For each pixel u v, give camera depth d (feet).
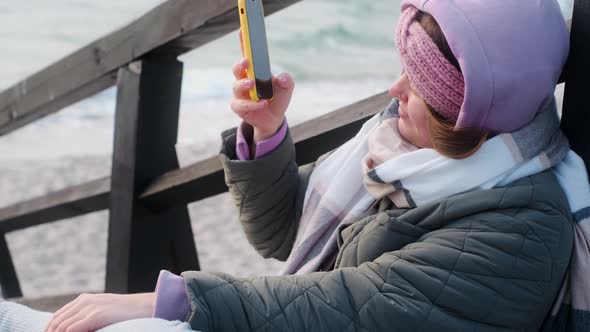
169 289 3.76
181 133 33.40
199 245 15.76
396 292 3.77
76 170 24.93
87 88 8.25
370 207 4.59
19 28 70.13
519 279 3.76
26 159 26.91
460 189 3.95
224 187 6.60
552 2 4.00
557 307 4.10
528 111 3.92
